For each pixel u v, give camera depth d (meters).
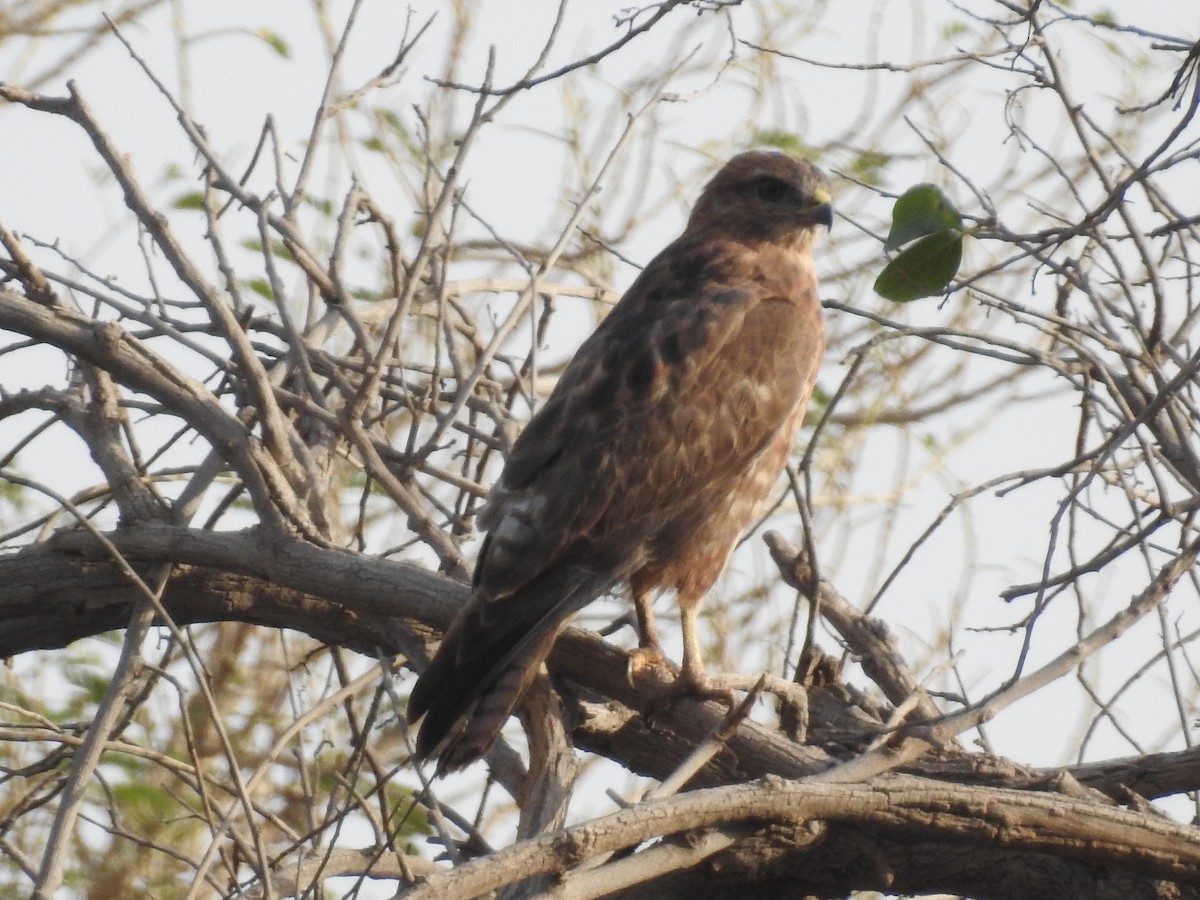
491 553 9.96
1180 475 9.87
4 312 9.79
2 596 10.39
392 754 12.33
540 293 12.41
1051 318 9.49
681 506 10.79
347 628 10.29
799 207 12.03
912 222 8.83
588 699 10.05
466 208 11.22
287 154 12.12
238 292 10.43
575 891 7.34
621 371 10.96
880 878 8.24
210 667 13.62
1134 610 8.48
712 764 9.46
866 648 10.76
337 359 11.10
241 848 8.59
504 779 9.66
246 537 10.01
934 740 8.15
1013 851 8.38
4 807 12.45
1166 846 8.12
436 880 6.89
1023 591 8.42
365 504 10.54
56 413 10.73
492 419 11.80
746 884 8.63
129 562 10.22
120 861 12.30
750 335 11.32
